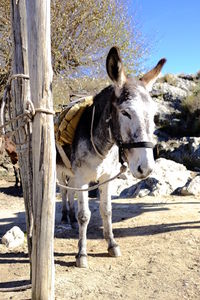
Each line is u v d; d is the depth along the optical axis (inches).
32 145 133.3
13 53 146.4
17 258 197.9
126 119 139.6
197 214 270.4
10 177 606.9
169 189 376.2
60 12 477.7
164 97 812.6
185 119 750.5
